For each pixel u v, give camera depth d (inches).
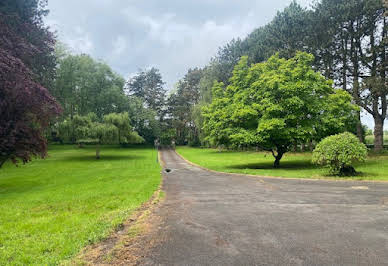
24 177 640.4
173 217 217.8
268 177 473.1
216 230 181.8
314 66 951.0
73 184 486.0
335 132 695.1
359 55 922.7
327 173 495.8
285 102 663.8
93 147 2039.9
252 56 1306.6
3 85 422.3
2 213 264.7
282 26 1056.8
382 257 133.9
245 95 761.6
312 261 131.0
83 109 1526.8
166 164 968.3
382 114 928.3
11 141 443.5
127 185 420.5
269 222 196.1
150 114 2015.3
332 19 893.8
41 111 502.9
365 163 669.3
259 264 129.6
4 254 154.5
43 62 749.3
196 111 1727.4
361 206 237.3
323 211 222.8
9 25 525.3
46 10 783.1
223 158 1175.6
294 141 708.0
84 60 1510.8
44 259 145.7
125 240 169.5
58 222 220.1
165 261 136.7
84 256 148.4
